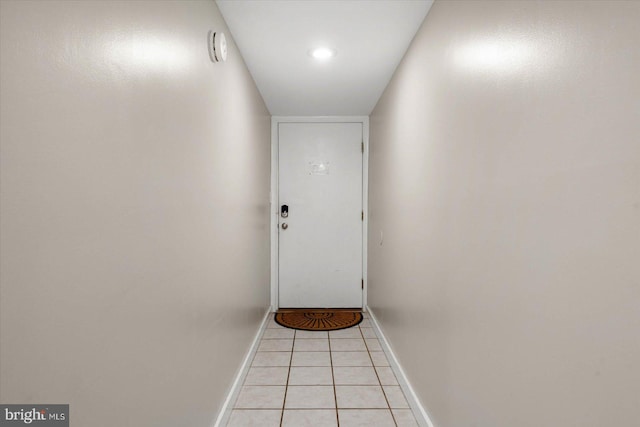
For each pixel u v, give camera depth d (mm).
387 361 2699
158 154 1075
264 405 2094
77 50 713
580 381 734
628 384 620
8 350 569
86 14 740
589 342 708
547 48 836
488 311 1135
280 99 3318
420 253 1888
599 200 680
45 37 634
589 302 708
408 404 2100
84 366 745
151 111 1030
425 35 1843
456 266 1397
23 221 592
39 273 626
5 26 557
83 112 732
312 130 3914
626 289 621
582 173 725
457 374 1390
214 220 1663
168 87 1148
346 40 2131
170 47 1167
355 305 3965
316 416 1983
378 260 3232
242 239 2324
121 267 878
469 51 1282
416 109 1997
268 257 3762
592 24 697
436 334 1641
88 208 751
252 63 2451
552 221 820
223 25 1856
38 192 621
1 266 555
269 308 3812
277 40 2119
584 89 719
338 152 3920
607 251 662
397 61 2432
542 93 856
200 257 1467
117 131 854
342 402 2129
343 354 2828
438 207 1613
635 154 601
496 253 1080
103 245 803
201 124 1475
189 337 1348
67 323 694
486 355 1148
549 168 830
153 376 1053
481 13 1184
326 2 1732
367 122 3906
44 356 640
